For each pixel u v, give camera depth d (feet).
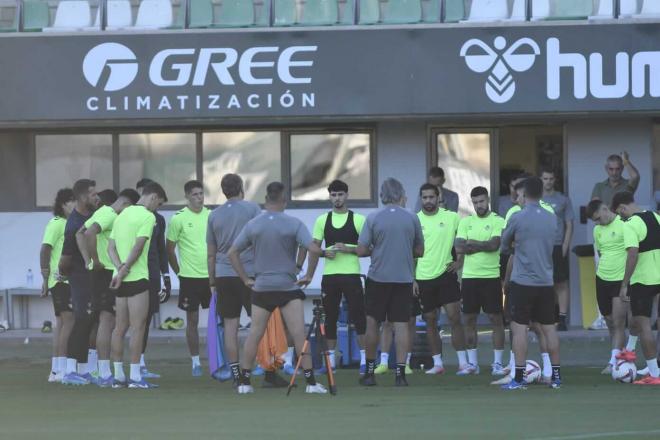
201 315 224.53
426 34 207.92
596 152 218.18
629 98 205.16
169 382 157.79
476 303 163.63
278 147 224.53
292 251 139.64
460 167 221.87
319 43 209.77
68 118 213.66
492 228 162.81
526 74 206.39
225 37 211.00
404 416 119.85
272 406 129.29
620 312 157.79
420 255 151.12
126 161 226.99
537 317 145.59
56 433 109.29
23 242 228.22
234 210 147.54
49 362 186.80
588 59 205.46
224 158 225.56
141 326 149.18
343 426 112.78
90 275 153.07
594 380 155.12
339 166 223.30
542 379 150.51
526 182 143.13
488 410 124.36
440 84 207.51
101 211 148.97
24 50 213.87
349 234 159.22
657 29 204.95
